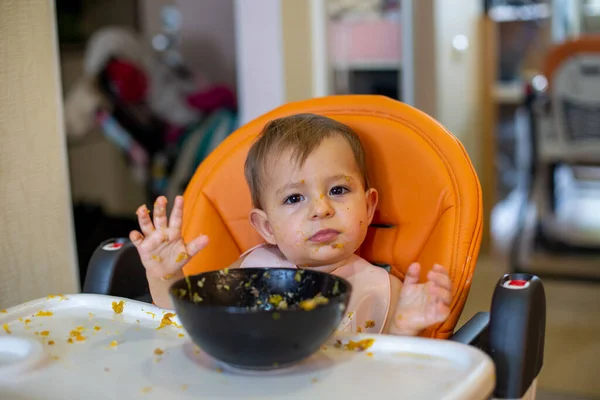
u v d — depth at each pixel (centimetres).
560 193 435
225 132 322
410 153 107
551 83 292
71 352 82
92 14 385
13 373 75
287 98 223
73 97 331
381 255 111
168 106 338
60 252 128
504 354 83
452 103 302
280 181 103
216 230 118
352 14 271
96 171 352
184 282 80
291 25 224
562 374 204
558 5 446
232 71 381
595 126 292
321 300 73
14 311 93
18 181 119
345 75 270
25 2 118
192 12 382
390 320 104
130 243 113
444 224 104
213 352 73
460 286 100
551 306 260
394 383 72
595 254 322
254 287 86
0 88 115
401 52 284
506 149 438
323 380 73
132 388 72
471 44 322
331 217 101
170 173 337
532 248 333
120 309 95
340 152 103
